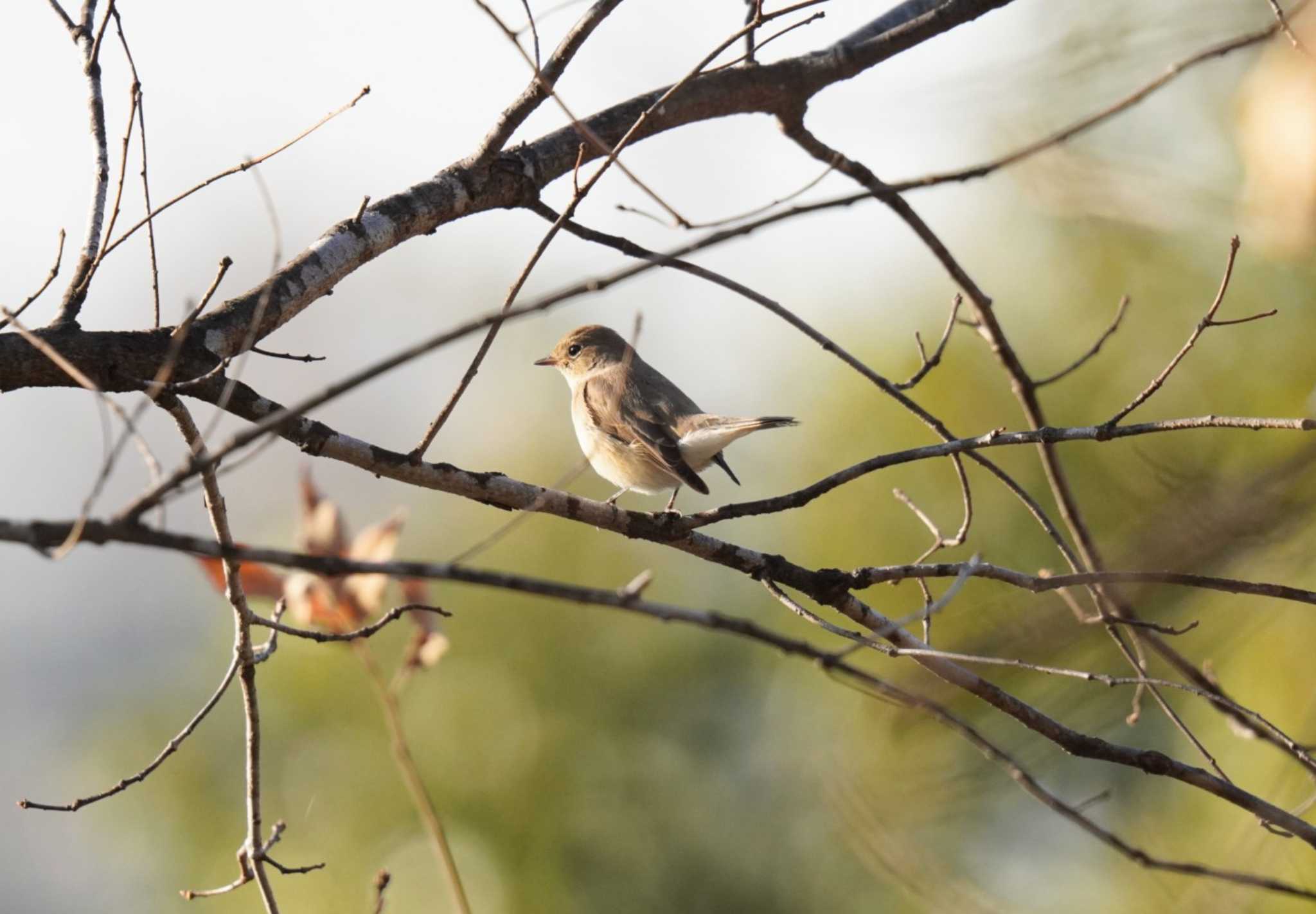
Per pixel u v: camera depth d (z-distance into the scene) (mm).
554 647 18984
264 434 4066
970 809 6770
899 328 18297
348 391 4184
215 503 5934
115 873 19078
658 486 11086
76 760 19688
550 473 20531
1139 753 6363
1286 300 12672
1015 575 6184
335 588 7148
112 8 6086
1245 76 7938
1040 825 11812
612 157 6270
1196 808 12047
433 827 7086
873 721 7133
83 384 4582
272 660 18094
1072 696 7309
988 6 7562
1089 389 15344
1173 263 13781
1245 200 6000
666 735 19047
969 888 6566
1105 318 14672
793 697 19094
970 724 6910
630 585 4352
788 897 18094
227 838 18234
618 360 12086
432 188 6891
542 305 4445
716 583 20062
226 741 18734
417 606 6172
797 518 19109
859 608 6859
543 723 18672
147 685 19875
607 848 18422
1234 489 5449
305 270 6391
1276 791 9781
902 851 6422
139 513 3939
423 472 6395
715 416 10859
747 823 18656
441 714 18297
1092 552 8016
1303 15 5680
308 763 18188
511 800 18172
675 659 19281
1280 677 11727
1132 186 8375
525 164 7094
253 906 17656
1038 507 6938
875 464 6656
